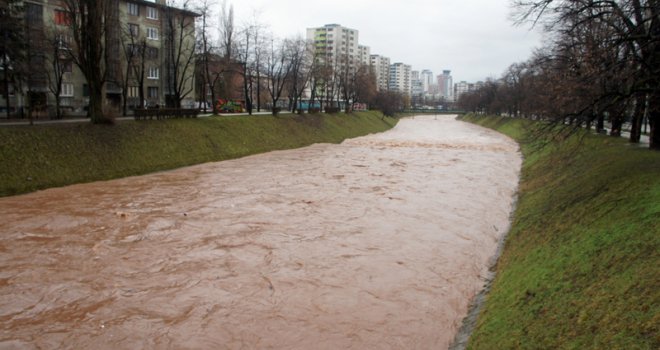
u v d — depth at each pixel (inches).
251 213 1054.4
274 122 2571.4
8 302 615.5
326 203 1162.6
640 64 772.0
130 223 960.9
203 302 622.8
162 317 584.1
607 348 368.8
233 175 1544.0
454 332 560.7
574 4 823.1
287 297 640.4
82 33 1605.6
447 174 1642.5
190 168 1668.3
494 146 2689.5
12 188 1176.8
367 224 983.0
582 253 584.4
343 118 3597.4
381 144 2765.7
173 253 797.2
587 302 451.2
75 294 640.4
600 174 950.4
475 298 651.5
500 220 1040.2
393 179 1518.2
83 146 1461.6
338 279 701.3
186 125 1963.6
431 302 634.8
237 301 626.5
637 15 780.6
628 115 1026.1
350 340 538.0
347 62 4399.6
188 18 2881.4
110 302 620.4
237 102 3656.5
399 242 872.3
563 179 1139.3
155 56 2775.6
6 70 1745.8
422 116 7805.1
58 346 519.2
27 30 1875.0
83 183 1338.6
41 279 685.3
